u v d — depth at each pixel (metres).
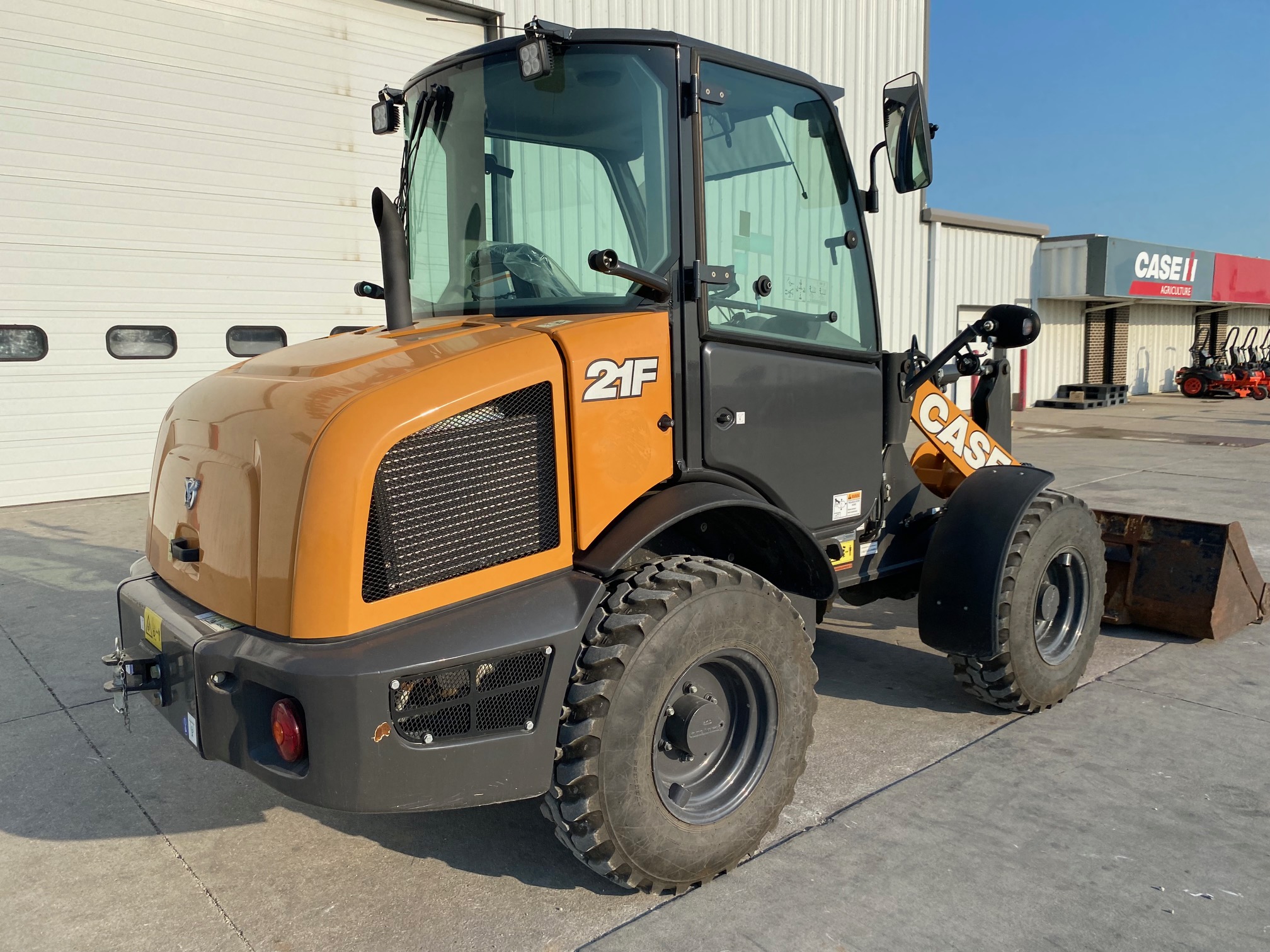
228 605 2.35
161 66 7.88
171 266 8.11
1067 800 3.07
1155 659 4.45
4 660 4.44
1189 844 2.79
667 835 2.45
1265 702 3.92
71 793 3.21
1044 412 19.36
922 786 3.18
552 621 2.28
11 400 7.53
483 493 2.29
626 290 2.63
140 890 2.64
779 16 12.35
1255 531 7.16
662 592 2.38
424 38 9.38
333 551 2.10
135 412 8.09
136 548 6.44
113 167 7.73
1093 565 3.84
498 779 2.25
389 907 2.54
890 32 14.00
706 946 2.33
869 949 2.31
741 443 2.80
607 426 2.46
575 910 2.51
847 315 3.25
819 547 2.84
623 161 2.65
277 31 8.45
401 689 2.11
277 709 2.11
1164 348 25.73
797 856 2.74
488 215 2.92
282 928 2.45
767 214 2.92
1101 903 2.50
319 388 2.29
